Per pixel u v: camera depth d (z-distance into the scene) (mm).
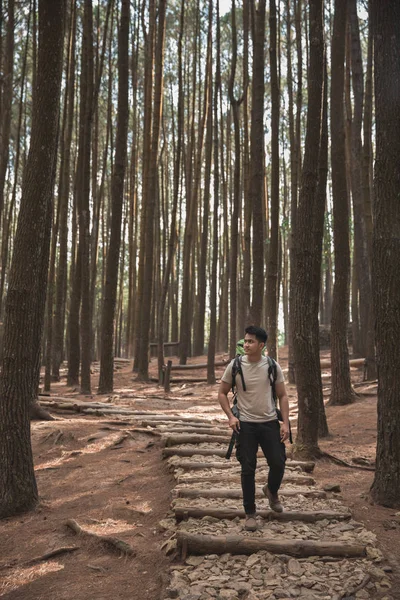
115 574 4203
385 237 5555
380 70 5660
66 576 4246
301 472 6359
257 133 11164
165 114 28812
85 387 13727
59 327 16875
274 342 11062
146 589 3881
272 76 11086
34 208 5715
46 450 7844
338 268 10914
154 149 16531
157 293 26016
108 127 19172
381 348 5547
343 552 4121
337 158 10438
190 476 6121
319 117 7312
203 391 14922
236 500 5273
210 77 18094
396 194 5574
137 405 12039
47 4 5816
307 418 7211
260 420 4621
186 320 20078
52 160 5863
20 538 5023
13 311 5672
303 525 4637
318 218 8164
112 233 13945
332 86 10234
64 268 16922
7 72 13875
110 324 13930
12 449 5648
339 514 4816
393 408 5441
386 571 3908
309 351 7266
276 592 3557
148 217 16609
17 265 5691
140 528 5086
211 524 4668
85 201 13898
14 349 5691
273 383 4664
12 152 27641
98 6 16250
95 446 8086
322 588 3641
